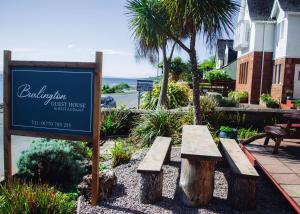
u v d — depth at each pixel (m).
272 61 19.98
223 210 3.98
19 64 4.52
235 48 24.47
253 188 3.97
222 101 13.20
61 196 4.55
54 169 5.43
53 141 5.85
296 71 17.44
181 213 3.89
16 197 3.85
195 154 3.82
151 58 11.35
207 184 4.06
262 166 5.28
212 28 6.85
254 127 9.77
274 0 20.20
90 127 4.34
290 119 6.24
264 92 20.22
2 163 7.00
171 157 6.33
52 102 4.47
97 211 4.02
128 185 4.84
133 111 9.95
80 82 4.32
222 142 5.66
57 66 4.36
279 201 4.30
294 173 4.93
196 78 7.59
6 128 4.69
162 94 13.12
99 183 4.34
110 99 19.20
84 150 6.88
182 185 4.12
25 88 4.56
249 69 21.30
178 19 7.01
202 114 9.23
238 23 23.91
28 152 5.42
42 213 3.75
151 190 4.14
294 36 17.23
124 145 8.05
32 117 4.58
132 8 7.78
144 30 7.67
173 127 8.16
